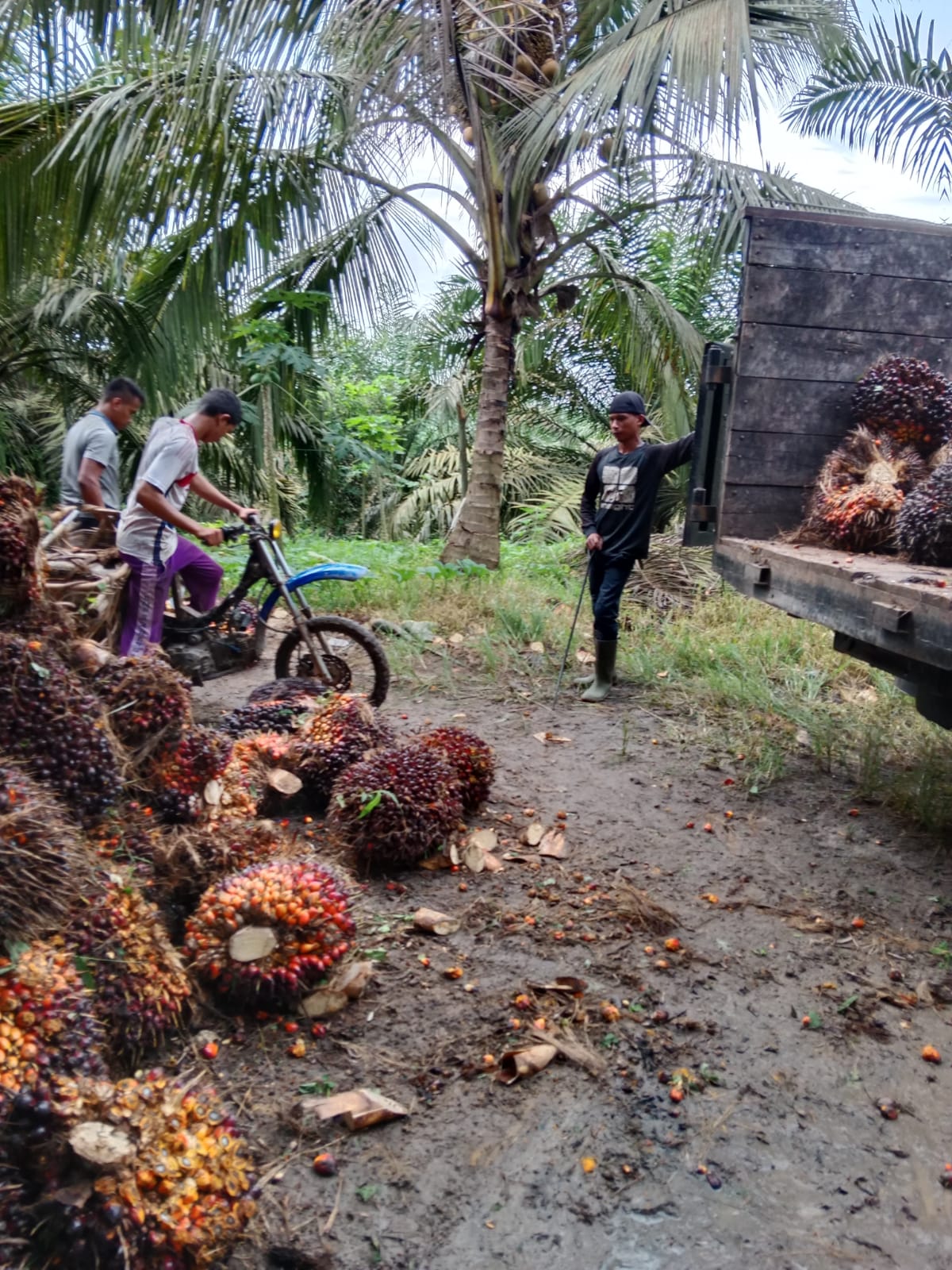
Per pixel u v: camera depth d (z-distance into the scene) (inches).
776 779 185.9
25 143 273.3
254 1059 99.0
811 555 157.9
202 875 115.8
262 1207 81.5
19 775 95.8
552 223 324.5
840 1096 98.5
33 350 417.4
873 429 174.7
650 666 249.4
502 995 111.7
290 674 225.0
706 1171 88.0
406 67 254.4
